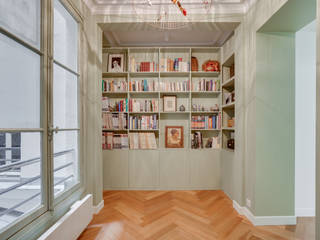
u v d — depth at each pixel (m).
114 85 3.78
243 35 2.76
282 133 2.46
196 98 4.01
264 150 2.45
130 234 2.18
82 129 2.41
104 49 3.76
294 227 2.36
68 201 1.95
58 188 1.97
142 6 2.75
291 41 2.46
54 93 1.91
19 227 1.33
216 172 3.71
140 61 4.00
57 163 1.96
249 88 2.61
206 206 2.94
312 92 2.64
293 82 2.47
